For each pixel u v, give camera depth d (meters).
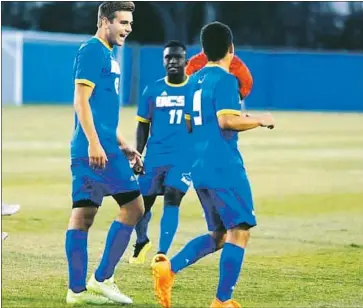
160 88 23.48
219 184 17.20
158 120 23.34
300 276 21.28
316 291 19.73
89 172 18.33
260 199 34.72
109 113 18.48
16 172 42.03
